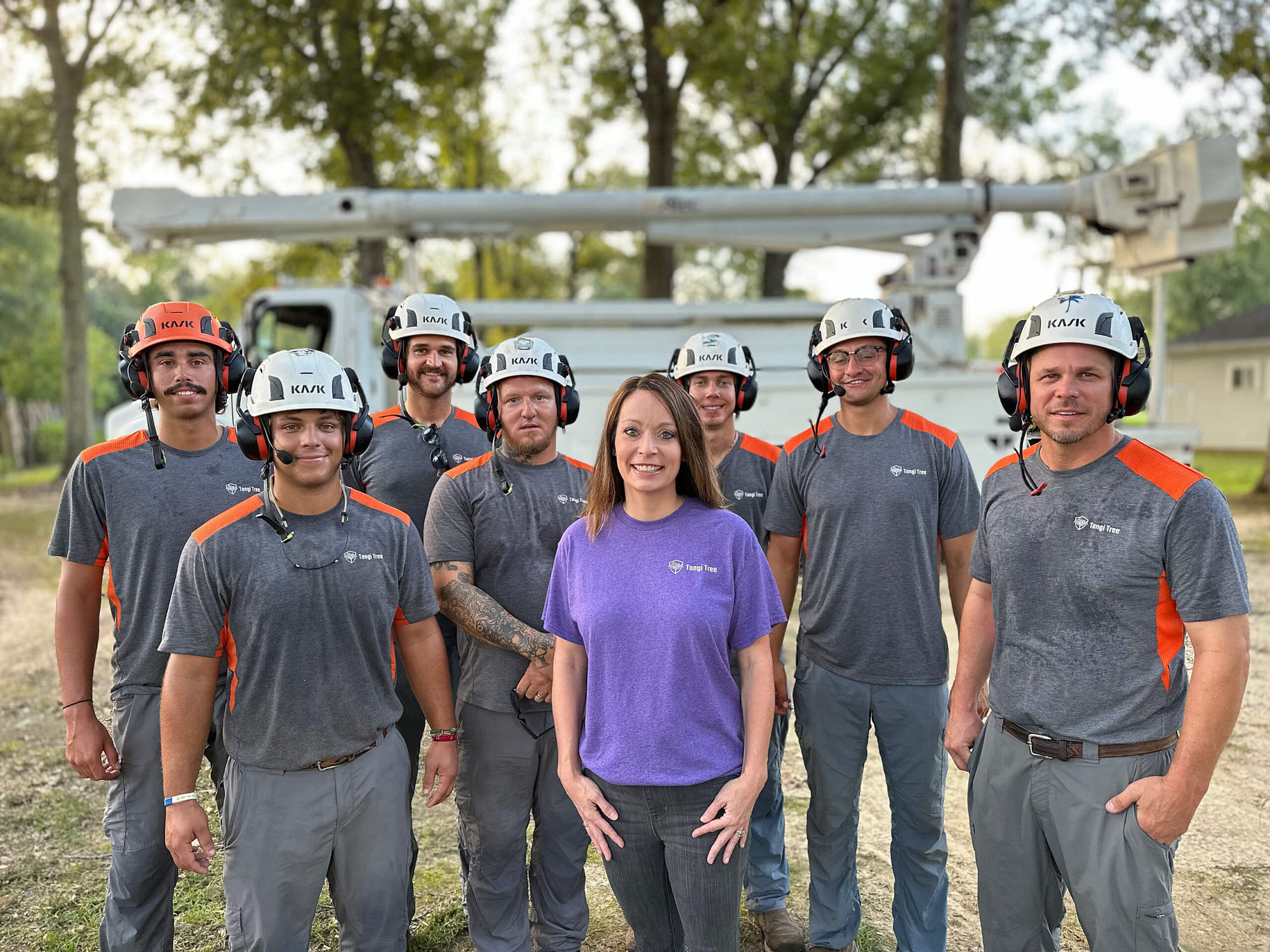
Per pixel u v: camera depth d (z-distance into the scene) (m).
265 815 2.03
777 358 8.10
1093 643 1.94
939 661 2.60
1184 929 2.88
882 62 16.75
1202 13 12.48
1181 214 7.64
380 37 14.55
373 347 8.13
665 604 1.96
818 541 2.66
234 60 13.95
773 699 2.02
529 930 2.62
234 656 2.04
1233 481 15.42
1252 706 4.89
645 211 8.10
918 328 8.22
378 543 2.14
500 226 8.11
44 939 2.90
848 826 2.69
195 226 7.86
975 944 2.85
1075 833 1.96
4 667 5.95
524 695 2.40
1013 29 15.90
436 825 3.75
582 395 7.96
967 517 2.65
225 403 2.46
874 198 8.07
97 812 3.84
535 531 2.58
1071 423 1.89
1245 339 24.09
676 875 2.00
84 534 2.36
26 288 28.77
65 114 17.55
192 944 2.86
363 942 2.14
